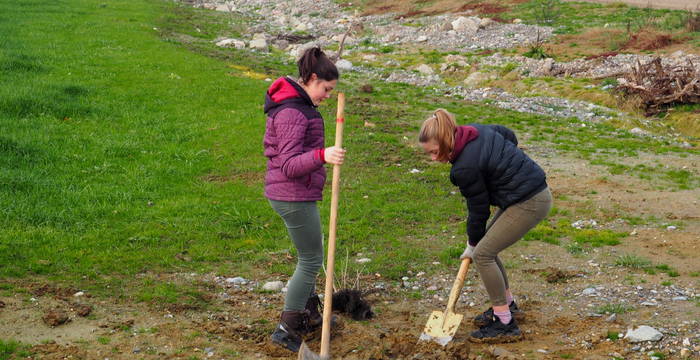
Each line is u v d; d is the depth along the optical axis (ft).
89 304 18.66
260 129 44.60
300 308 16.35
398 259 24.49
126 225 27.22
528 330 17.57
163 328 17.22
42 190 30.19
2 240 23.95
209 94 54.29
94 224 27.04
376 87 66.03
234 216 28.76
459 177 15.19
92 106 46.93
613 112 56.08
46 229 25.71
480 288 21.54
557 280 21.98
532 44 79.30
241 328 17.40
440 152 15.12
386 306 19.92
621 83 60.29
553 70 68.13
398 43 87.61
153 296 19.58
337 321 17.61
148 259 23.49
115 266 22.43
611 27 83.15
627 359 15.55
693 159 41.34
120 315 18.01
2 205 27.73
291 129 14.80
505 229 15.87
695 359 15.38
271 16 123.44
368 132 46.21
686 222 28.78
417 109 55.67
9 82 50.52
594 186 35.04
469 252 16.57
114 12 99.71
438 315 16.94
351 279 22.12
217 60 72.28
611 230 27.99
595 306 19.39
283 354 15.97
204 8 127.75
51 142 38.14
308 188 15.25
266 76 64.75
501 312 16.80
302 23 108.58
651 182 35.91
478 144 15.20
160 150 39.17
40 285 19.88
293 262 24.06
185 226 27.40
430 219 29.89
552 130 49.47
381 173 37.11
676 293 20.22
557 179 36.47
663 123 53.83
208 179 35.09
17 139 37.09
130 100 50.34
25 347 15.53
